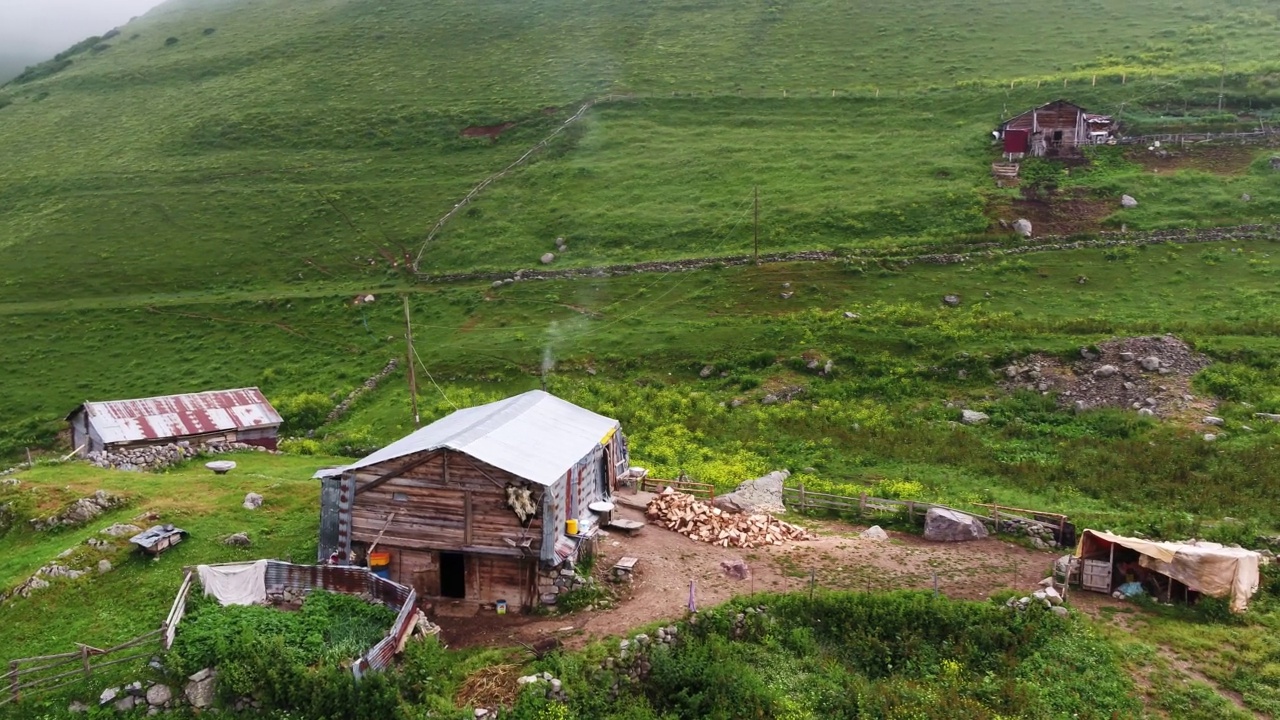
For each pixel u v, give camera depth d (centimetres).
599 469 3338
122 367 6775
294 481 3744
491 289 7381
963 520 3288
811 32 12619
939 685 2388
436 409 5403
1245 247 6500
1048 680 2397
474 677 2316
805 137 9469
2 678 2300
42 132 12631
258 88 12812
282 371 6500
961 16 12600
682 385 5562
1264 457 3778
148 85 13975
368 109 11562
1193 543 2962
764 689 2331
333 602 2569
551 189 9006
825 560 3061
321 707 2195
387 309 7269
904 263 6775
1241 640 2566
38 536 3228
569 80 11756
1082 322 5494
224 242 8744
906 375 5209
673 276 7106
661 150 9544
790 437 4650
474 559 2734
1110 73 9800
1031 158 8206
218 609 2502
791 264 6975
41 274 8350
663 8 14225
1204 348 4891
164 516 3234
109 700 2242
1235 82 9156
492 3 15338
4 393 6462
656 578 2852
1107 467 3906
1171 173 7675
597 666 2339
